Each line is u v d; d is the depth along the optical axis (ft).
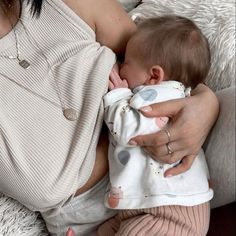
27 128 2.84
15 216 3.06
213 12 3.57
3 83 2.91
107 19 3.38
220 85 3.44
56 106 2.96
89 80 3.05
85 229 3.17
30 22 3.12
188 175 3.06
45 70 3.03
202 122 3.06
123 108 2.97
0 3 3.12
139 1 4.06
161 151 2.96
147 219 2.94
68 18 3.20
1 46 3.02
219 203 3.26
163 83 3.15
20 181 2.78
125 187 2.98
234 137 3.11
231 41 3.42
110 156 3.10
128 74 3.23
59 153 2.86
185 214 2.97
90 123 2.95
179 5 3.70
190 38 3.20
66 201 3.02
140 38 3.24
